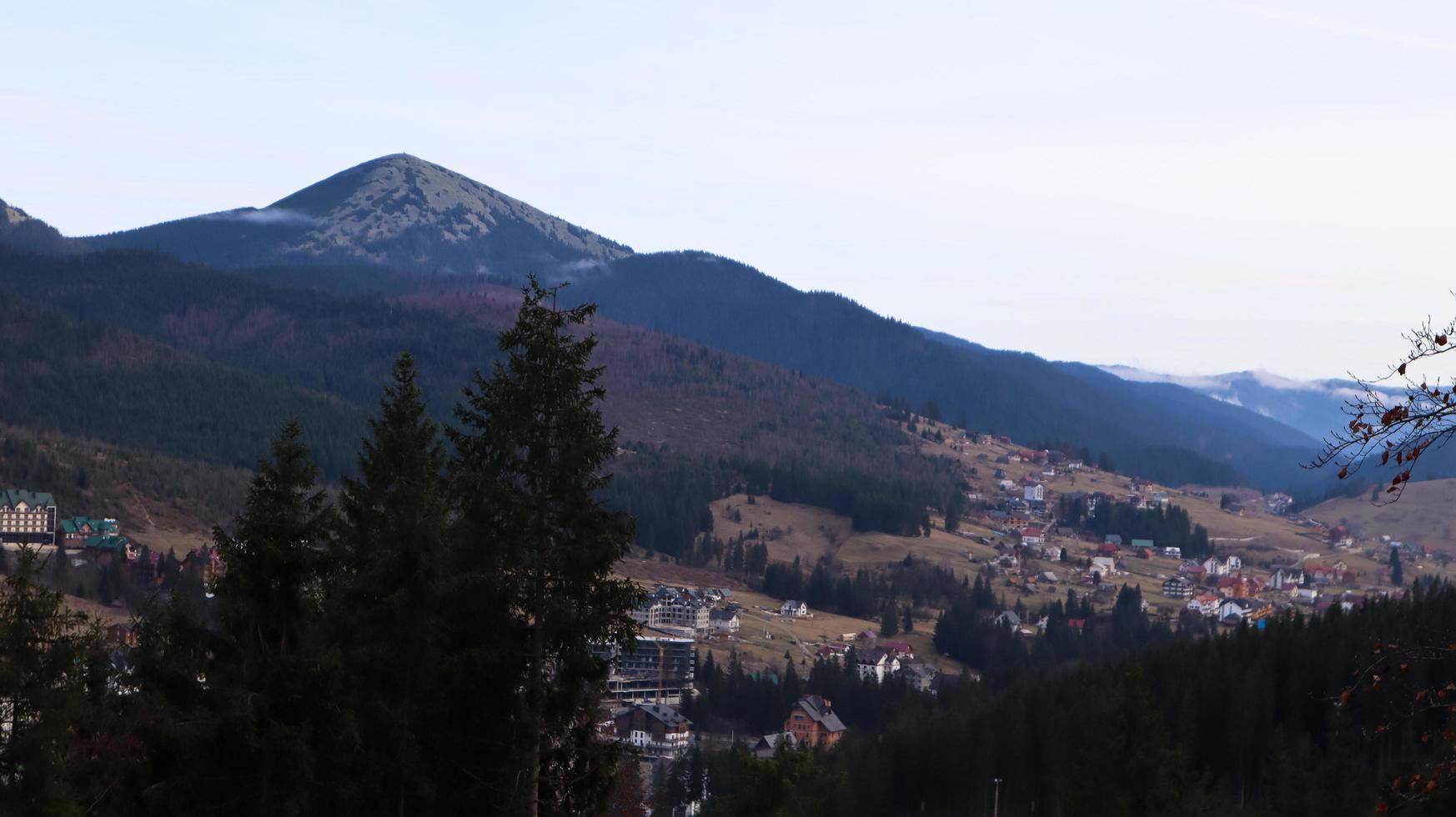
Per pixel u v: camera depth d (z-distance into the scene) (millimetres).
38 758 34094
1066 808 69375
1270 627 141375
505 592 38875
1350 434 14258
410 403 44125
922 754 130875
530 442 39812
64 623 37062
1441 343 13820
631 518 40094
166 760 34938
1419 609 121938
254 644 36375
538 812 39906
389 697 37594
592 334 41250
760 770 54156
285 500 38375
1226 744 122250
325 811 35562
